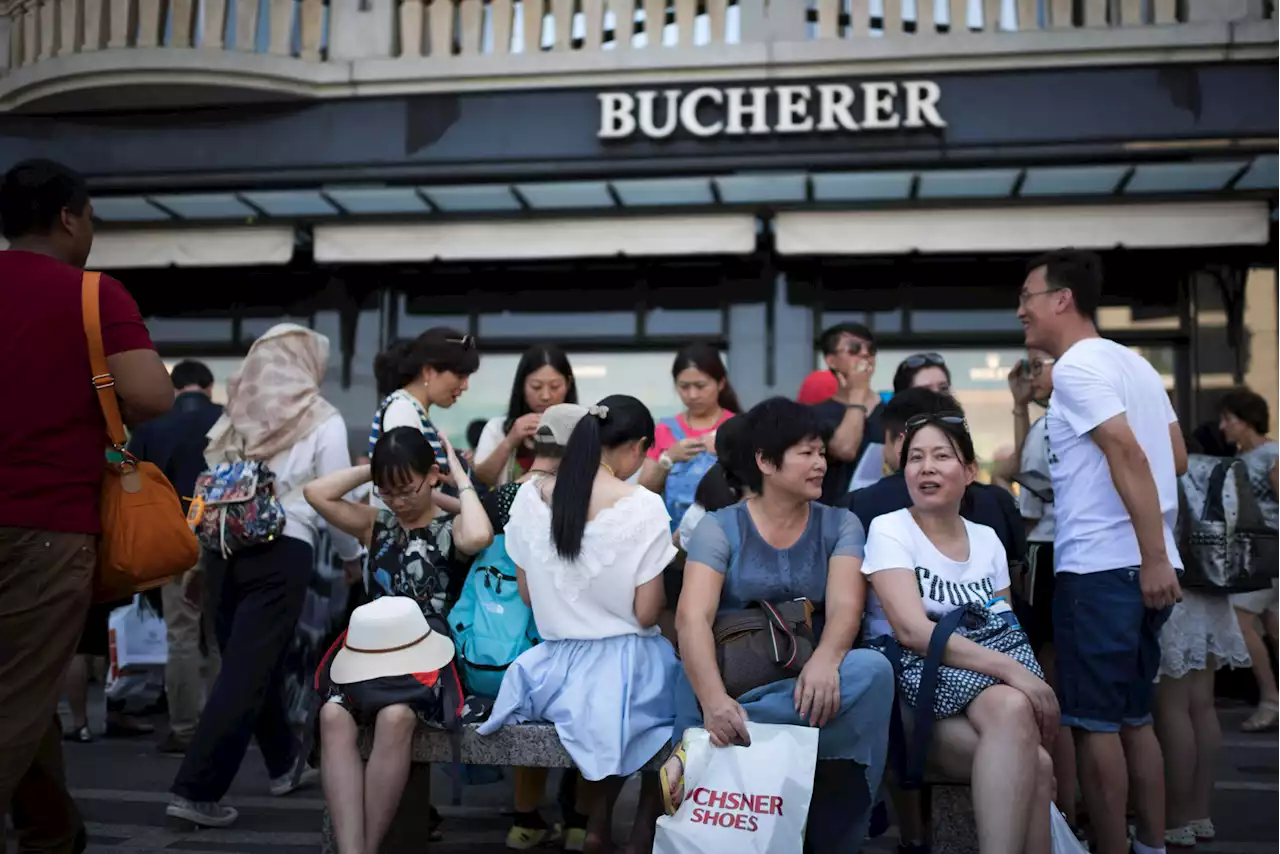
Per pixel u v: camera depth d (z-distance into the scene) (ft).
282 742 15.80
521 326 31.37
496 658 11.19
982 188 26.86
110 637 20.76
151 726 21.62
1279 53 27.04
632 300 30.96
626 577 10.63
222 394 32.45
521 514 11.25
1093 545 10.99
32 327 9.17
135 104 31.01
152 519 9.57
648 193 27.71
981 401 29.68
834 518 10.62
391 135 30.27
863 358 15.61
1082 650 10.96
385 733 10.23
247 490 13.99
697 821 9.29
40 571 8.92
